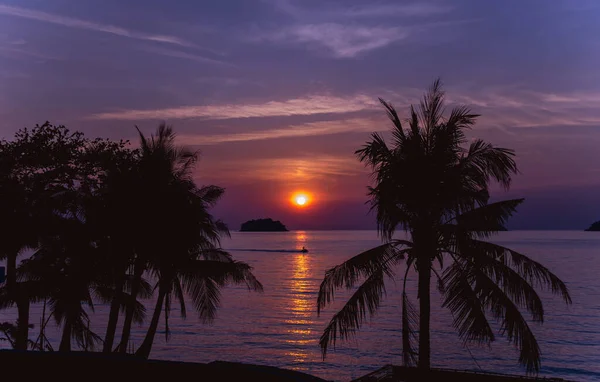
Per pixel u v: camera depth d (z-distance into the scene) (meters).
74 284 24.73
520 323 15.03
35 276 25.84
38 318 79.56
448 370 17.72
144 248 22.38
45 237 25.06
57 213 25.30
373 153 16.48
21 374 5.46
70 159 26.73
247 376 4.65
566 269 174.25
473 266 15.86
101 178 25.16
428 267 16.36
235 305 101.31
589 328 73.62
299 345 63.94
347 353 59.44
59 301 25.34
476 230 15.64
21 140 26.84
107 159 25.05
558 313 87.19
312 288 131.12
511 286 15.33
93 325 75.00
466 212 16.05
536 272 15.29
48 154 26.53
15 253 25.64
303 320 83.31
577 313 87.12
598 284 128.75
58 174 26.78
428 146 16.59
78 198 22.89
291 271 181.88
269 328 75.75
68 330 25.45
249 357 57.47
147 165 22.94
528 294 15.14
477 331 15.41
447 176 15.95
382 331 72.56
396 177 16.28
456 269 16.08
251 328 75.75
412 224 16.52
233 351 60.50
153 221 22.08
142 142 23.23
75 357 5.36
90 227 23.52
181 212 22.42
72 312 24.62
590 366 52.72
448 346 62.56
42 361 5.44
